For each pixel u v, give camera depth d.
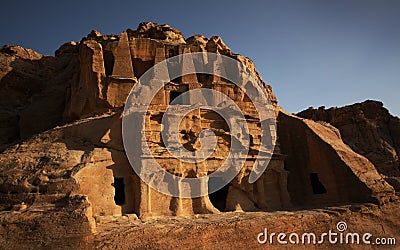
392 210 19.91
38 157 16.08
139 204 16.06
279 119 26.45
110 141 17.41
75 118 22.73
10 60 30.31
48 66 32.84
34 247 11.40
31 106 27.59
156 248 12.57
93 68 22.08
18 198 13.76
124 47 23.08
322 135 24.23
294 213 17.39
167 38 28.64
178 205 17.05
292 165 24.83
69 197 13.02
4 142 25.92
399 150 36.00
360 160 22.58
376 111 38.81
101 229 12.70
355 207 18.58
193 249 13.16
